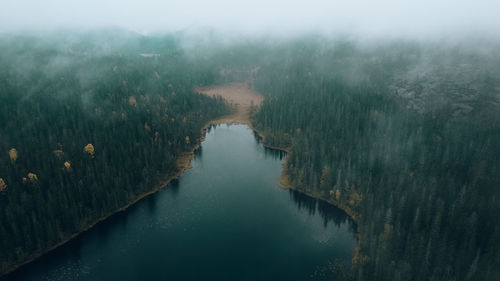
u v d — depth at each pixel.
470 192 104.62
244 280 92.38
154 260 101.19
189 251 105.12
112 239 110.81
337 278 89.12
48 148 139.88
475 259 77.88
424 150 137.12
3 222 100.56
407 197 107.38
